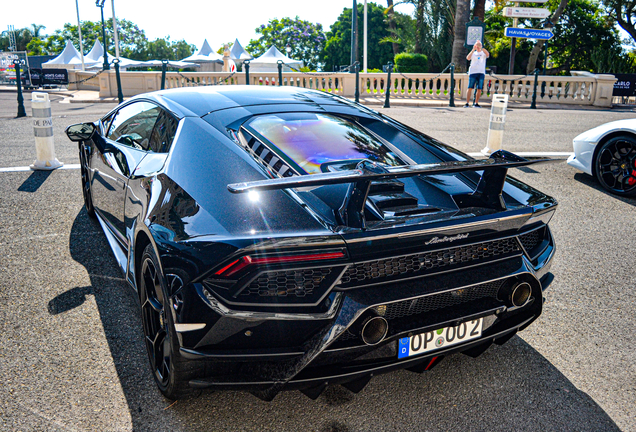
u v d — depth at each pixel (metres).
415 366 2.10
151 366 2.24
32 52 82.38
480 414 2.11
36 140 5.75
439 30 26.45
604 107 16.22
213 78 16.86
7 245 3.67
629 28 37.47
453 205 2.07
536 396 2.24
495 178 2.04
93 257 3.52
